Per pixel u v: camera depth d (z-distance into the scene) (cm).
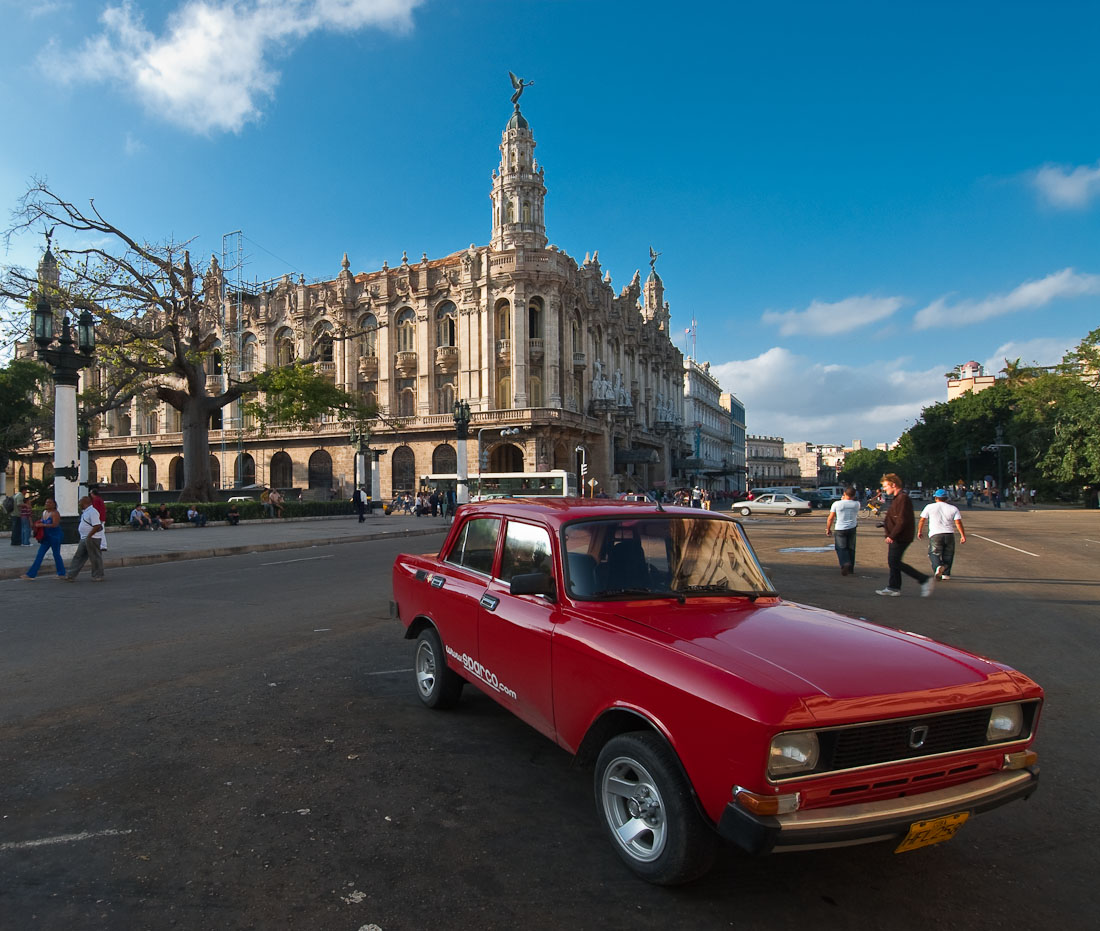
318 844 344
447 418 5053
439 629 522
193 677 638
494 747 476
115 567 1545
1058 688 616
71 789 404
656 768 300
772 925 284
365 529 2702
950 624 873
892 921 288
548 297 5022
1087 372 5366
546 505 465
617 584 394
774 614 381
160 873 317
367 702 570
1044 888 315
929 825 281
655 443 7294
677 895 303
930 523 1283
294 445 5706
